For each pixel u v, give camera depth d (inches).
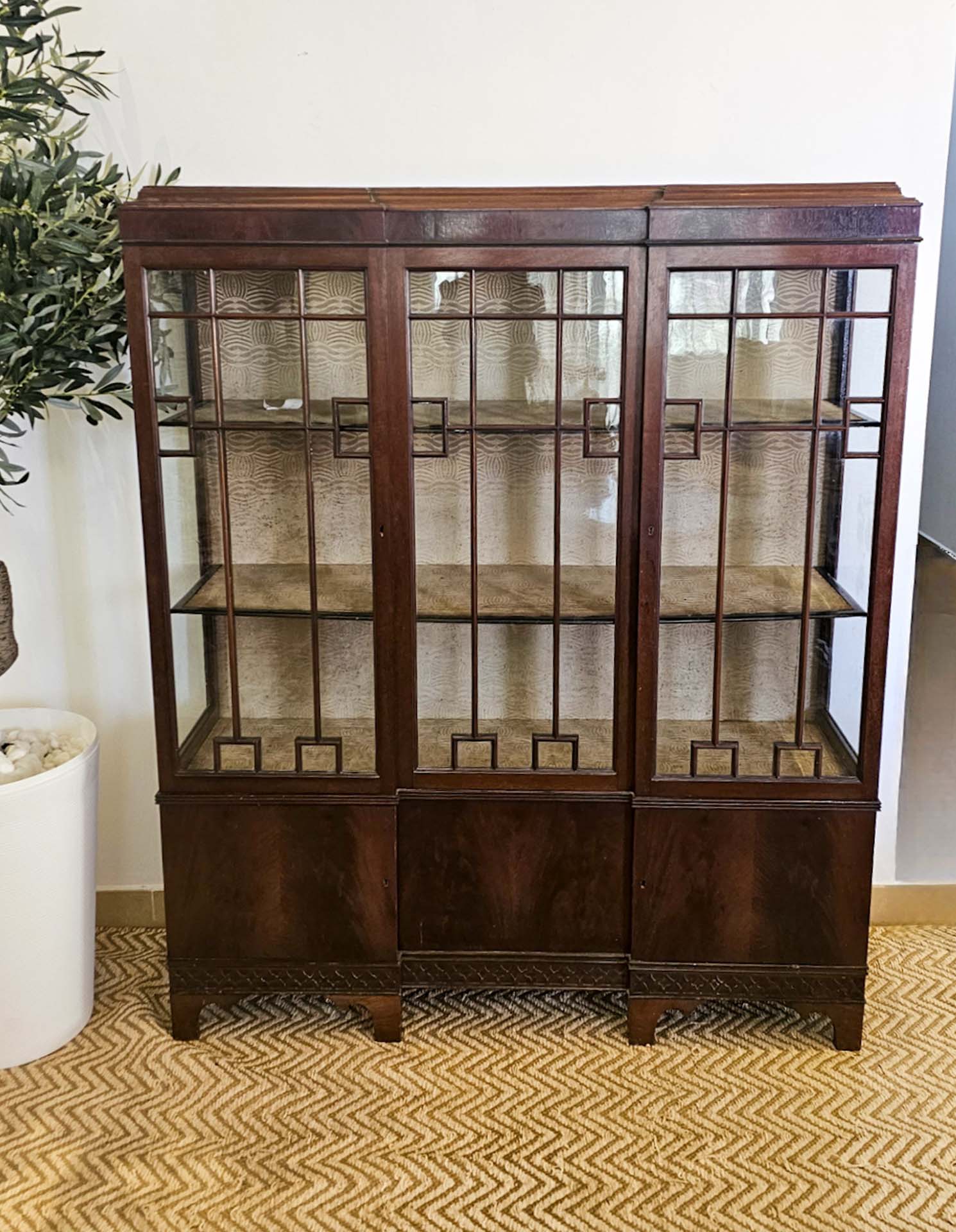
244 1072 78.4
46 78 70.1
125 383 86.4
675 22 81.1
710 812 77.5
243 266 71.0
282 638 76.8
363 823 78.5
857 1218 64.8
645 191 74.2
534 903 80.0
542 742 78.0
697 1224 64.3
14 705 94.1
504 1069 78.4
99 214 75.6
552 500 75.0
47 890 77.2
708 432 73.2
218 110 83.6
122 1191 67.4
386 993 80.9
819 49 81.3
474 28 81.7
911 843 106.7
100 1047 81.3
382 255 70.6
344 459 74.2
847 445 73.2
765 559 75.5
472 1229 64.1
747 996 80.1
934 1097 75.2
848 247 69.3
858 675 75.8
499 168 84.1
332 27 81.9
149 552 75.7
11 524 90.4
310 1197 66.7
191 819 78.9
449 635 76.8
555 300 71.4
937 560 209.5
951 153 197.2
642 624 75.2
